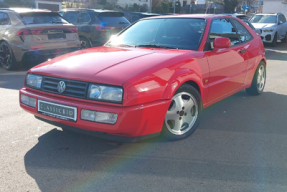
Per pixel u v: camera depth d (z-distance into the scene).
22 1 25.98
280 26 15.52
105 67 3.22
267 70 8.74
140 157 3.28
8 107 4.85
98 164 3.12
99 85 2.99
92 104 3.00
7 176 2.85
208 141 3.73
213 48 4.23
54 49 8.02
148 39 4.42
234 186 2.75
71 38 8.46
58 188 2.69
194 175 2.93
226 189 2.70
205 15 4.66
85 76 3.09
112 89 2.94
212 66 4.04
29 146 3.49
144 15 14.62
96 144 3.58
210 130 4.10
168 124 3.58
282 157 3.34
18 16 7.73
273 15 15.91
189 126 3.78
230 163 3.18
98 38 10.33
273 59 10.98
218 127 4.23
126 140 3.12
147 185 2.75
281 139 3.83
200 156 3.33
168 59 3.46
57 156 3.27
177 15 4.79
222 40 3.94
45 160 3.18
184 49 4.03
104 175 2.91
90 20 10.32
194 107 3.79
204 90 3.92
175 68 3.43
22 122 4.21
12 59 7.80
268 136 3.92
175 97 3.50
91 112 2.97
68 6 30.91
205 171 3.01
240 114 4.82
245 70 5.09
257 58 5.48
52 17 8.35
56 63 3.52
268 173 2.99
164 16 4.86
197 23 4.39
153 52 3.77
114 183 2.78
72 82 3.14
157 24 4.64
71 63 3.43
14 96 5.50
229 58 4.49
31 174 2.90
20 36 7.54
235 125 4.32
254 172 3.00
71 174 2.92
